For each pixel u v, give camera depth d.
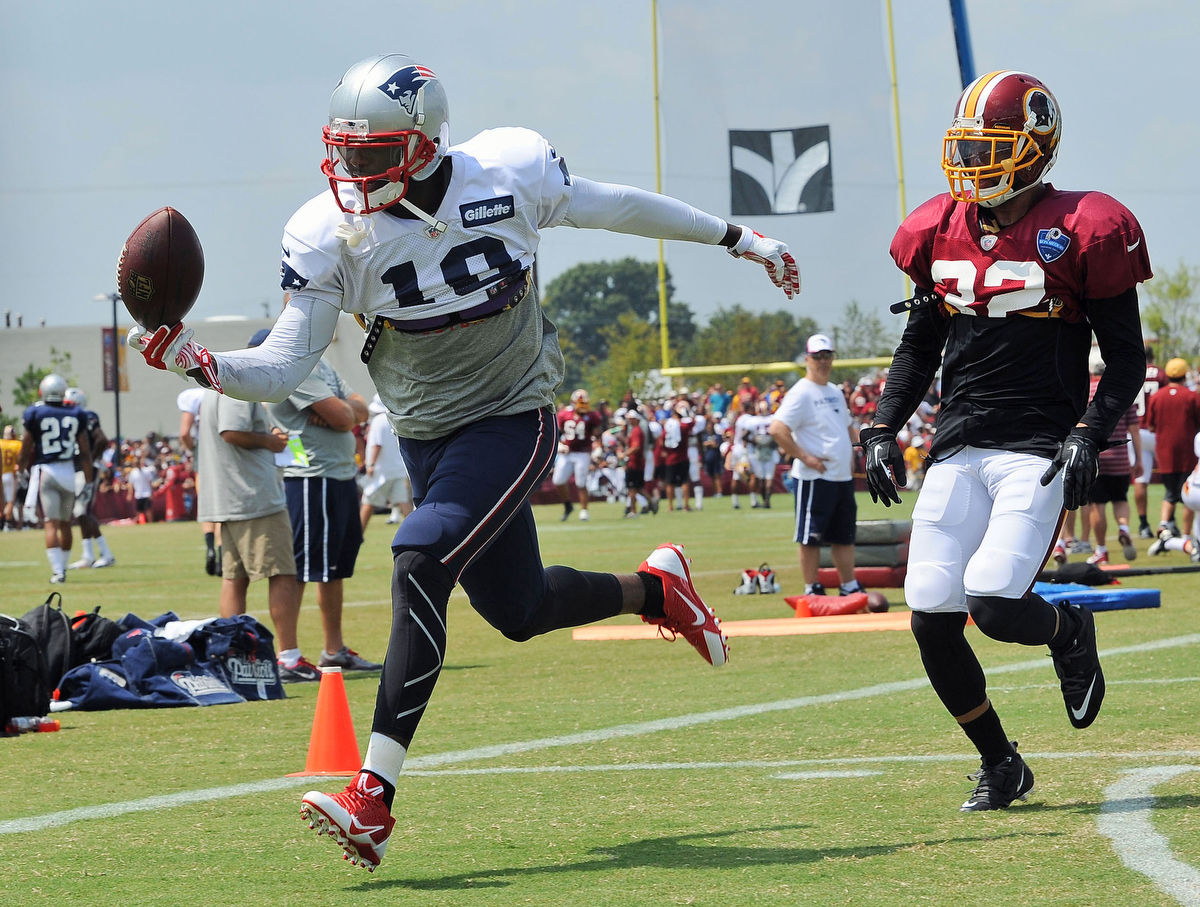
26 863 15.14
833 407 41.31
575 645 36.06
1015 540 15.75
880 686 26.67
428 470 16.14
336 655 32.81
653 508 107.31
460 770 20.05
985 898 12.47
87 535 71.38
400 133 14.50
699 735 22.28
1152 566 49.78
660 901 12.81
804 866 13.91
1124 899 12.27
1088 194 15.98
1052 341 16.03
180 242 13.83
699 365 52.38
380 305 15.26
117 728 25.23
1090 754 19.11
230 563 31.14
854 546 45.06
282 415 31.52
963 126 15.80
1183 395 57.28
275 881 14.14
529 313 15.78
